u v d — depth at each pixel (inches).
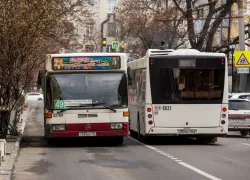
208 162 644.7
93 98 808.3
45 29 828.0
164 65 855.1
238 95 1238.9
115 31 2667.3
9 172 531.5
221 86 860.6
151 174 546.3
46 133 803.4
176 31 2007.9
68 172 563.2
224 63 858.1
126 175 539.8
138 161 654.5
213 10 1690.5
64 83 808.9
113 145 869.8
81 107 804.6
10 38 807.1
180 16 1867.6
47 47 943.0
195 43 1711.4
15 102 880.3
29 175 543.2
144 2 1946.4
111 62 819.4
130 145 871.7
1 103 864.3
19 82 912.3
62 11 892.0
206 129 858.8
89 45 2824.8
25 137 987.3
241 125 1067.3
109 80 817.5
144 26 2095.2
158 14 1868.8
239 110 1074.1
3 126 860.0
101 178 521.3
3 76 845.8
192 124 856.3
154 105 853.8
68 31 1086.4
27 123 1435.8
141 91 911.0
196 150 792.3
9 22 791.1
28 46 828.0
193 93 856.9
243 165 617.9
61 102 802.8
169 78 855.1
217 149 810.2
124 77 821.2
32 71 931.3
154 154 734.5
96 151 774.5
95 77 815.7
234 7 2217.0
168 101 855.1
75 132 801.6
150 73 853.8
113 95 814.5
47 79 807.7
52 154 734.5
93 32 3006.9
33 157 698.8
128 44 2400.3
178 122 854.5
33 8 798.5
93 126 805.2
